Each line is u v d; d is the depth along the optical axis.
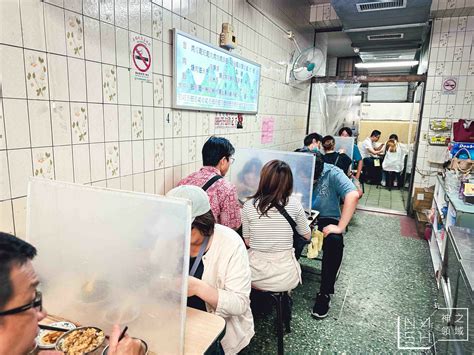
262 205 1.94
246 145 3.40
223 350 1.37
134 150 1.93
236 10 2.94
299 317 2.40
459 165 3.19
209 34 2.57
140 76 1.92
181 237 0.84
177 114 2.29
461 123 3.75
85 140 1.61
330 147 3.95
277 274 1.89
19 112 1.31
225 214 2.12
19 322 0.66
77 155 1.57
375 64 6.23
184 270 0.85
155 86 2.05
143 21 1.90
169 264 0.87
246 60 3.11
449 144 3.95
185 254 0.84
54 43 1.41
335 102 5.64
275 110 4.11
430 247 3.59
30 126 1.35
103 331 1.00
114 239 0.94
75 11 1.49
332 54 7.73
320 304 2.37
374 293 2.74
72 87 1.51
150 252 0.89
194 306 1.32
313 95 5.46
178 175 2.37
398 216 5.13
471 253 1.59
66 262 1.05
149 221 0.87
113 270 0.97
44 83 1.39
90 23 1.57
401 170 7.01
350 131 4.86
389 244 3.88
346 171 3.94
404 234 4.25
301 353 2.02
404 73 7.68
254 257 1.96
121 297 0.97
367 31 4.37
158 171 2.16
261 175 1.99
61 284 1.08
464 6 4.11
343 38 6.30
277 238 1.93
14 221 1.33
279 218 1.92
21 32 1.28
